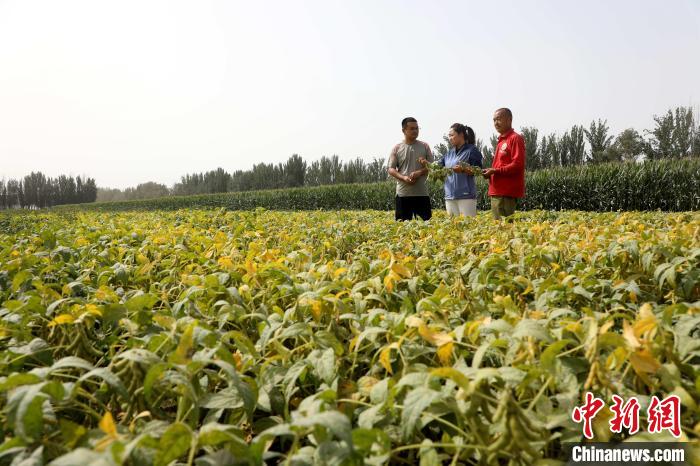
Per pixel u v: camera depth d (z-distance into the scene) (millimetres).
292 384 1288
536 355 1271
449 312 1736
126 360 1271
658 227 4316
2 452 956
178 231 4656
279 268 2373
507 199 7020
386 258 2746
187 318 1590
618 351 1108
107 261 3189
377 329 1430
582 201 20766
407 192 8000
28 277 2432
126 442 952
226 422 1350
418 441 1159
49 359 1531
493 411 1082
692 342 1275
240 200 45625
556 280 2055
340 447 921
